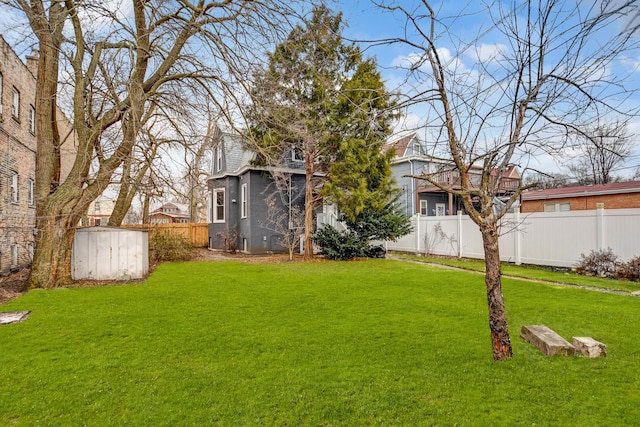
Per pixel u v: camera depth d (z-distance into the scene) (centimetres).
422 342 439
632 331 476
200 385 334
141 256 963
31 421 277
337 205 1423
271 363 382
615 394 308
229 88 841
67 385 334
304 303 652
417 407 293
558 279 930
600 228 997
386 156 1336
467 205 391
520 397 305
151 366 376
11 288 825
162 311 594
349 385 331
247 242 1734
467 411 285
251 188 1711
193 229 2152
